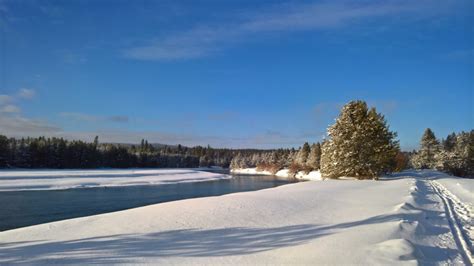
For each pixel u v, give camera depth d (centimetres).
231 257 754
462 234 1016
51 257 776
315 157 8575
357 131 3747
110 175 6850
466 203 1795
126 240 926
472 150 7031
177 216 1259
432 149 7769
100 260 744
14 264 732
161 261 732
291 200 1691
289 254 757
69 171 8075
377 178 3678
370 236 888
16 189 4166
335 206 1529
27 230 1118
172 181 6212
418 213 1277
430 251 814
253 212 1336
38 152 9625
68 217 2081
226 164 19188
